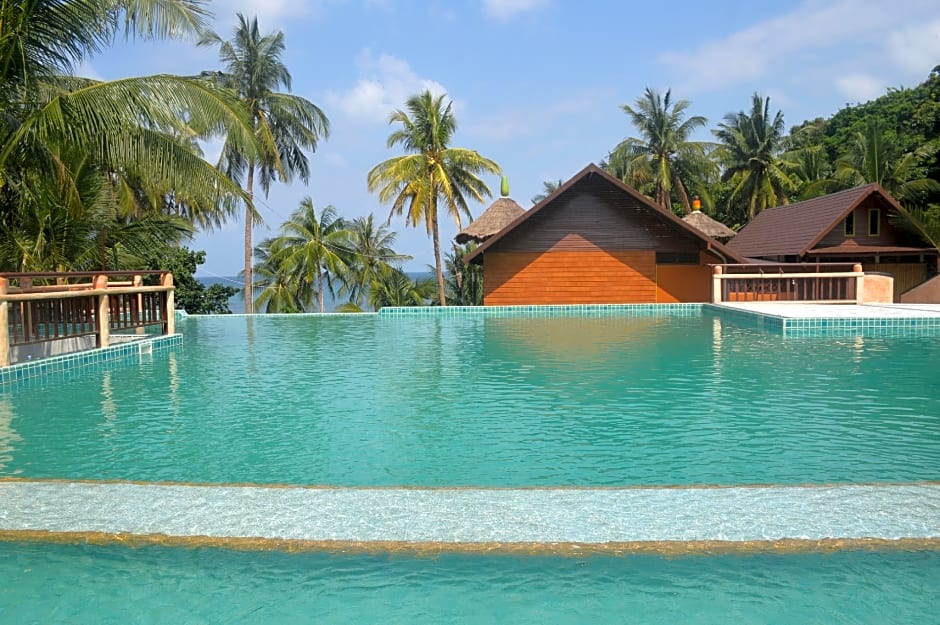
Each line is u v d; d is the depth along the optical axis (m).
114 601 2.81
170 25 10.59
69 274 10.25
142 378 8.68
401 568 3.04
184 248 29.56
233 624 2.64
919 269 24.50
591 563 3.05
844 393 7.21
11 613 2.73
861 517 3.34
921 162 32.44
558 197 22.14
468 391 7.57
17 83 9.84
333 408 6.73
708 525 3.27
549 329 14.97
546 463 4.77
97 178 13.99
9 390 7.86
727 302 18.75
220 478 4.50
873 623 2.60
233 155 29.22
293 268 33.84
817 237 22.50
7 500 3.65
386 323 17.38
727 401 6.86
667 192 40.75
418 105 29.69
